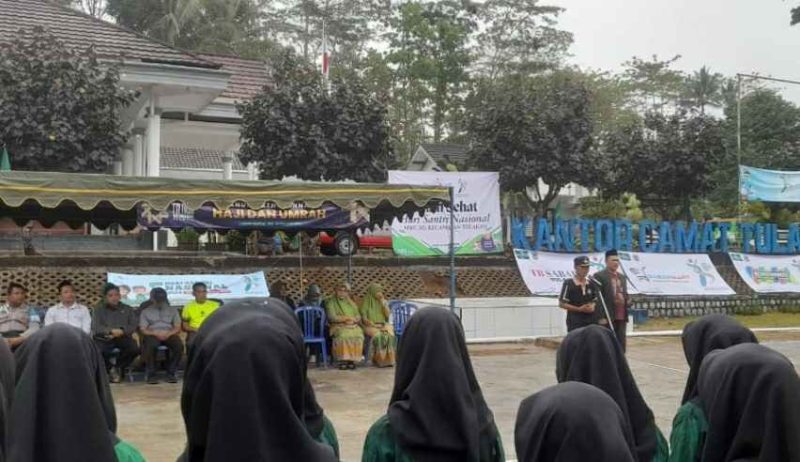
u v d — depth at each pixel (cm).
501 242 1877
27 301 1471
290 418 243
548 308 1741
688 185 2519
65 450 260
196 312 1240
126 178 1033
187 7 3588
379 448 353
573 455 244
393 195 1166
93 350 312
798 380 315
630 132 2588
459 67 4078
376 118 1953
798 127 3466
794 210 2409
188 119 2205
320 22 4444
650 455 409
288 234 1670
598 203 2406
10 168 1588
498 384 1183
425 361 345
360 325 1364
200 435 250
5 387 368
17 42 1611
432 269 1855
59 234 1875
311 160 1909
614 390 409
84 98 1595
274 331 250
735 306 2078
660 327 1894
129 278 1384
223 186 1077
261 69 2611
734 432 325
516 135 2306
